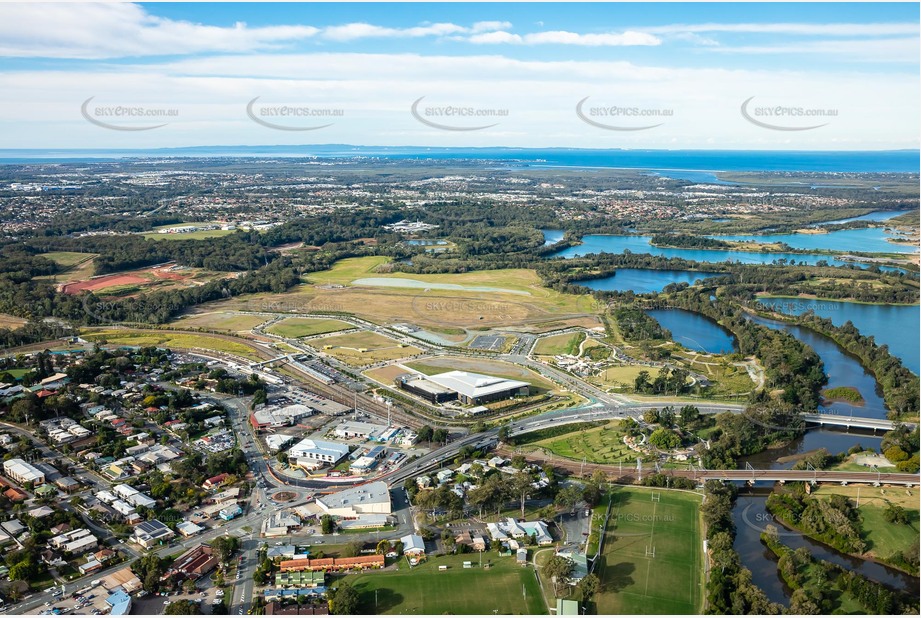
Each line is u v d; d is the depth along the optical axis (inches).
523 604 7632.9
